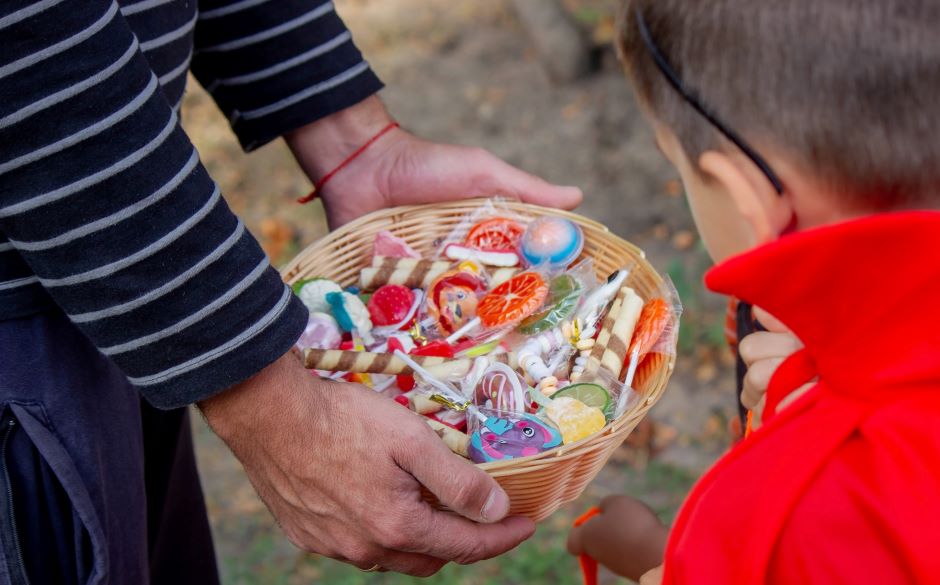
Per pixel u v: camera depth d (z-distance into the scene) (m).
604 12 4.60
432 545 1.13
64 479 1.08
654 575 1.01
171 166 1.02
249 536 2.69
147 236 1.01
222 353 1.04
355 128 1.64
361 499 1.11
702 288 3.28
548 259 1.55
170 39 1.23
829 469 0.82
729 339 1.47
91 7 0.97
